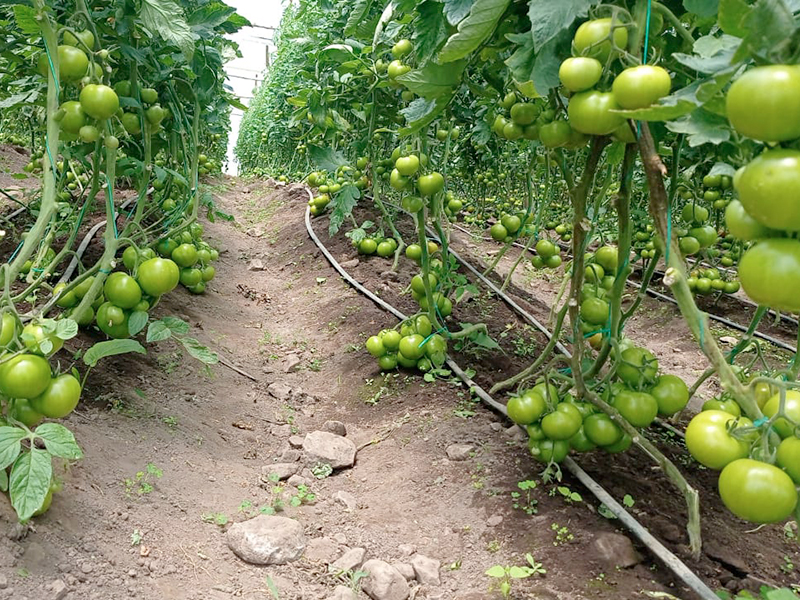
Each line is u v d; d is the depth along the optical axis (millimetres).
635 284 7340
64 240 4902
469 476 2812
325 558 2279
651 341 6000
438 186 3195
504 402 3496
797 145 1050
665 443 3205
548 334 4652
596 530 2324
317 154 4539
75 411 2686
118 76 3268
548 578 2094
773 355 5258
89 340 3363
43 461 1645
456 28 2168
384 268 6023
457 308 4914
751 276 1139
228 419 3330
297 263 6848
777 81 969
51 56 2027
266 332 4988
